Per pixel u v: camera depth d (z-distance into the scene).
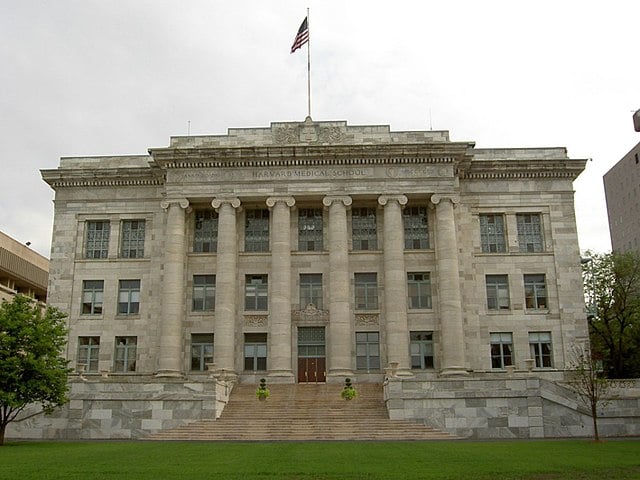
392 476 21.91
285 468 23.97
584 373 40.00
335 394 48.34
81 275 59.03
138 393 42.75
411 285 56.66
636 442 35.62
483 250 58.12
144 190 60.34
